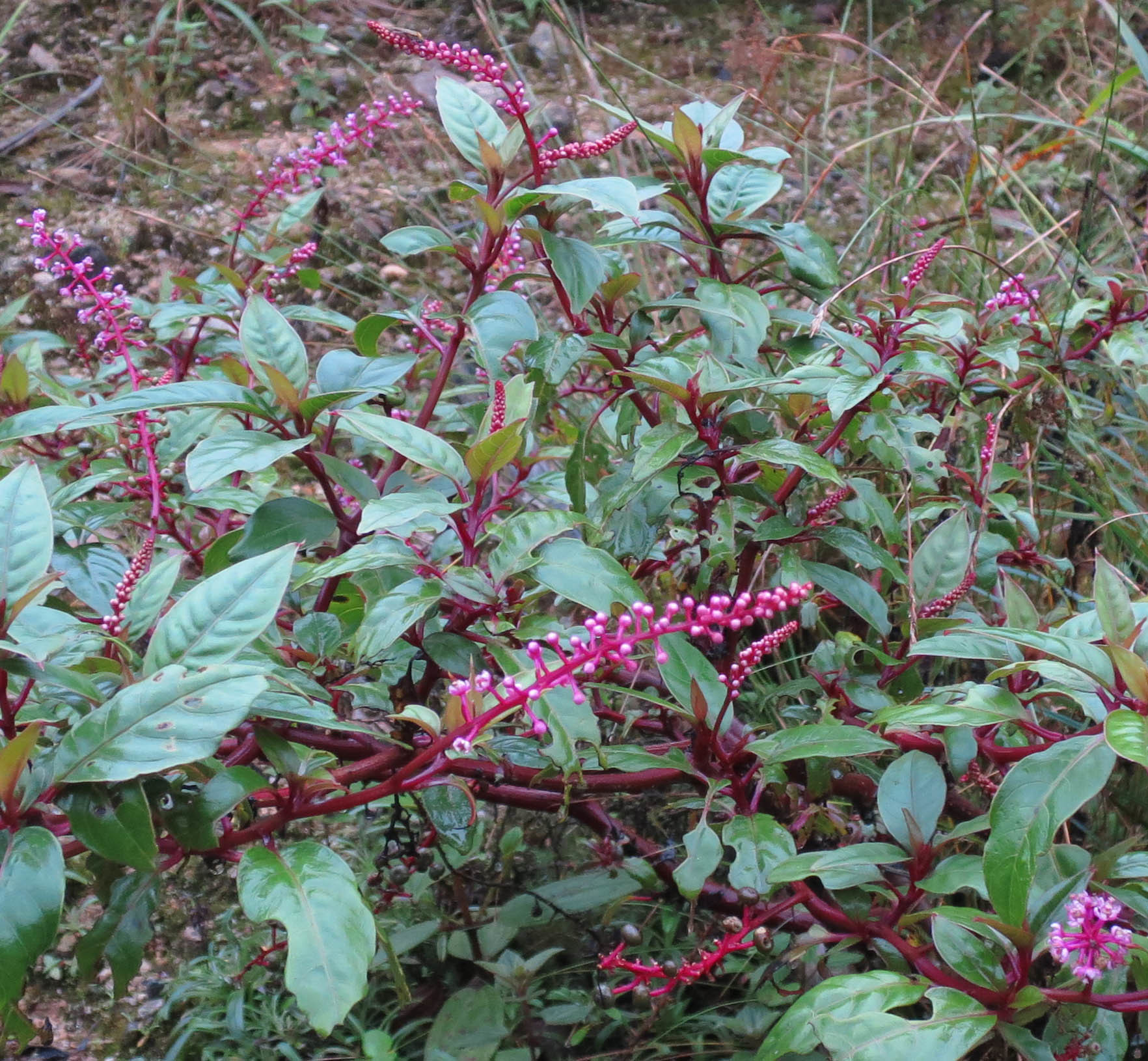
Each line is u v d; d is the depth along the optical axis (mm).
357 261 4059
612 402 2002
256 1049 2115
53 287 3857
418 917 2268
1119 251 3566
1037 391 2537
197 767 1393
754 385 1795
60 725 1438
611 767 1690
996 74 4699
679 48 5340
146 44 4805
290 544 1405
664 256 3678
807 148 4164
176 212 4188
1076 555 2908
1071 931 1338
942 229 3596
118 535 2830
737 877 1561
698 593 2088
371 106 2490
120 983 1475
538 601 2918
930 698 1763
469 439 2406
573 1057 2057
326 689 1655
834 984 1397
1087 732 1617
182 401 1561
